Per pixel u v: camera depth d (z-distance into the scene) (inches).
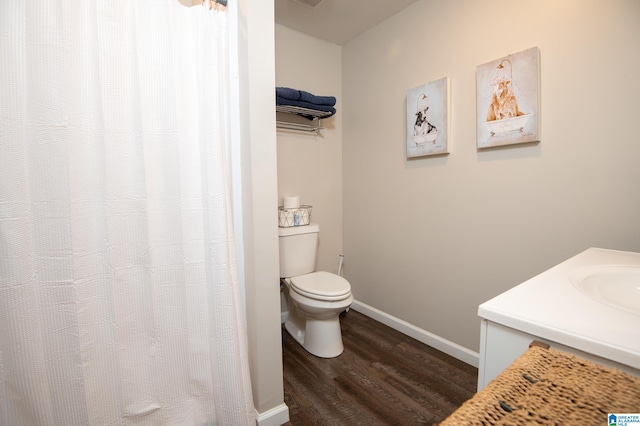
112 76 41.7
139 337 46.0
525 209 60.7
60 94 38.2
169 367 48.3
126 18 42.5
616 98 48.8
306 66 94.5
